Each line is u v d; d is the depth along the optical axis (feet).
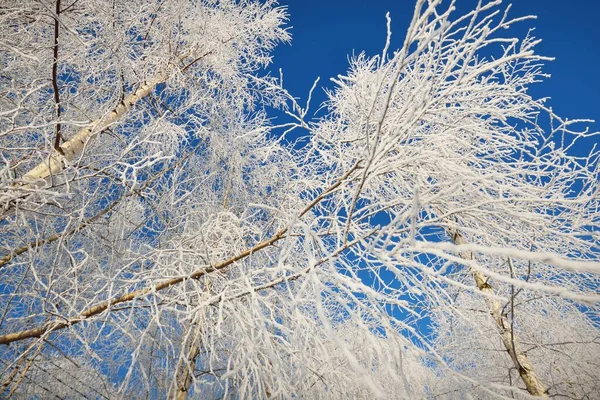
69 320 7.19
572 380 11.41
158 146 12.78
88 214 10.83
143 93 13.57
